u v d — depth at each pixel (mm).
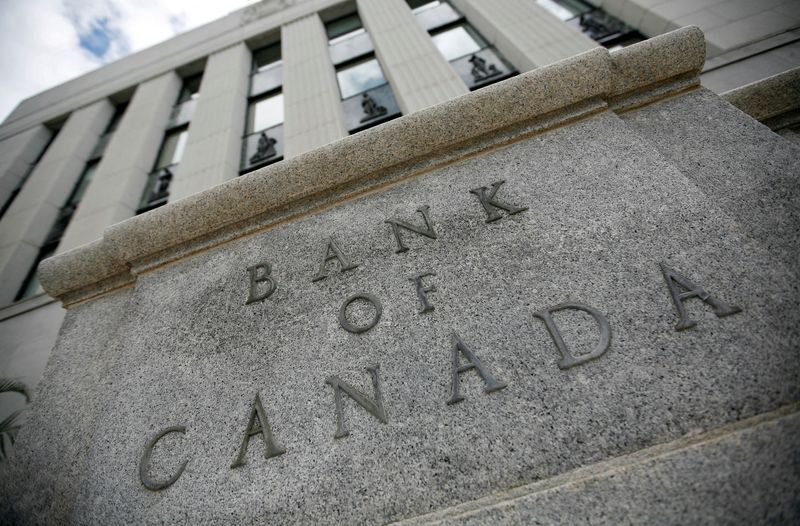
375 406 1904
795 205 2074
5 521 2160
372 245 2535
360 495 1705
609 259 2043
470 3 8867
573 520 1409
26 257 7426
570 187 2383
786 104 3102
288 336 2295
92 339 2803
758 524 1293
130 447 2127
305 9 11234
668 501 1380
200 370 2311
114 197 7477
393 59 7867
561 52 6840
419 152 2760
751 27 5836
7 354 5551
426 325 2094
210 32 12094
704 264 1891
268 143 7898
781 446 1382
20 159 10125
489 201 2471
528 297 2037
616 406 1645
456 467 1669
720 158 2383
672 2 6891
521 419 1710
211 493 1876
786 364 1563
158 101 10070
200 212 2855
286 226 2834
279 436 1951
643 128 2680
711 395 1575
